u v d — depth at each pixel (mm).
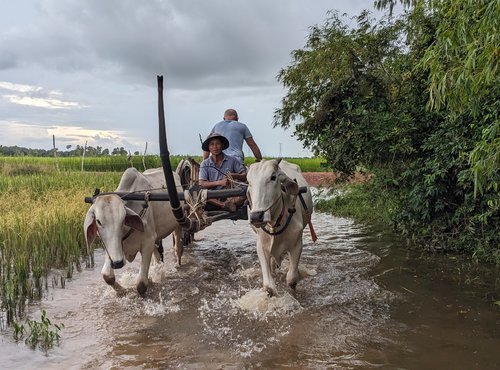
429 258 6906
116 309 4984
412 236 7977
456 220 6984
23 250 6348
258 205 4477
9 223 7258
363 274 6176
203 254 7562
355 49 8383
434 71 4414
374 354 3904
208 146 6387
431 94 4418
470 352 3916
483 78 4074
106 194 5055
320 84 9430
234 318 4734
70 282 5922
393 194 8188
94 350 3996
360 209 10922
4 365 3676
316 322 4598
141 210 5250
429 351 3945
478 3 3943
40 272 5723
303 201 5406
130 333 4367
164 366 3715
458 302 5090
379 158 7895
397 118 7191
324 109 8625
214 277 6234
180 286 5820
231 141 7160
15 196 10102
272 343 4137
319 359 3826
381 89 7977
